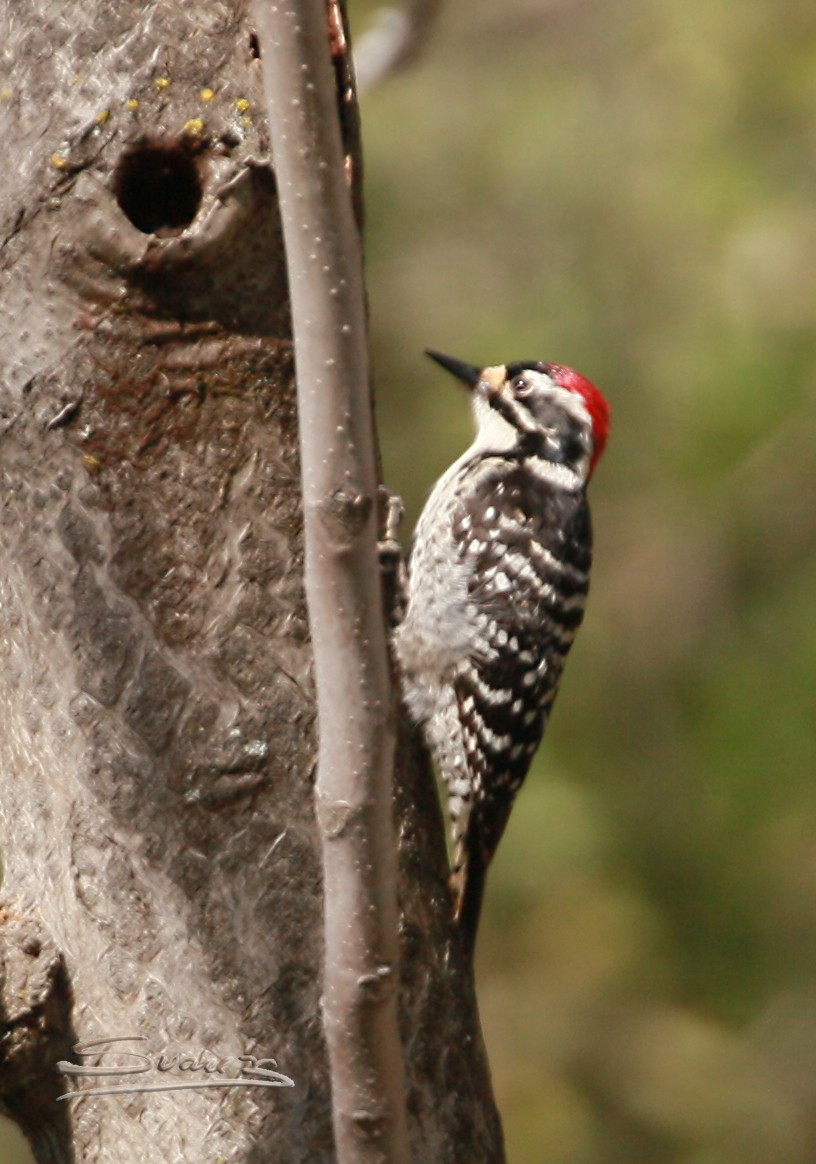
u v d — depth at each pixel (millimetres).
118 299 7891
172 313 7957
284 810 7840
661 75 17500
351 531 6125
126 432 7930
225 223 7859
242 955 7680
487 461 11047
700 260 16828
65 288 7883
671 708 16906
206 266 7914
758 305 16500
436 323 17156
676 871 16625
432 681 10227
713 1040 16422
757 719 16469
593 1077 16359
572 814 16594
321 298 6098
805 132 17016
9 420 7934
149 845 7734
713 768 16547
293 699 7949
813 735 16359
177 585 7922
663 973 16609
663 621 17078
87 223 7840
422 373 17094
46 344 7898
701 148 17125
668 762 16797
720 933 16547
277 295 8117
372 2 17594
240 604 7965
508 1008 16484
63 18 7918
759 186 16875
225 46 7973
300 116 6074
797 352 16391
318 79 6078
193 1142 7508
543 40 18125
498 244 17359
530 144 17453
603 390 16797
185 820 7758
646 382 16766
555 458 11109
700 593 17047
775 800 16406
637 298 16875
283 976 7691
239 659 7914
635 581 17172
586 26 18000
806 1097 16188
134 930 7676
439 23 18000
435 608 10336
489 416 11492
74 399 7891
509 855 16625
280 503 8078
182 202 8117
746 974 16531
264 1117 7559
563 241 17203
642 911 16594
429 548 10594
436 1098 7938
